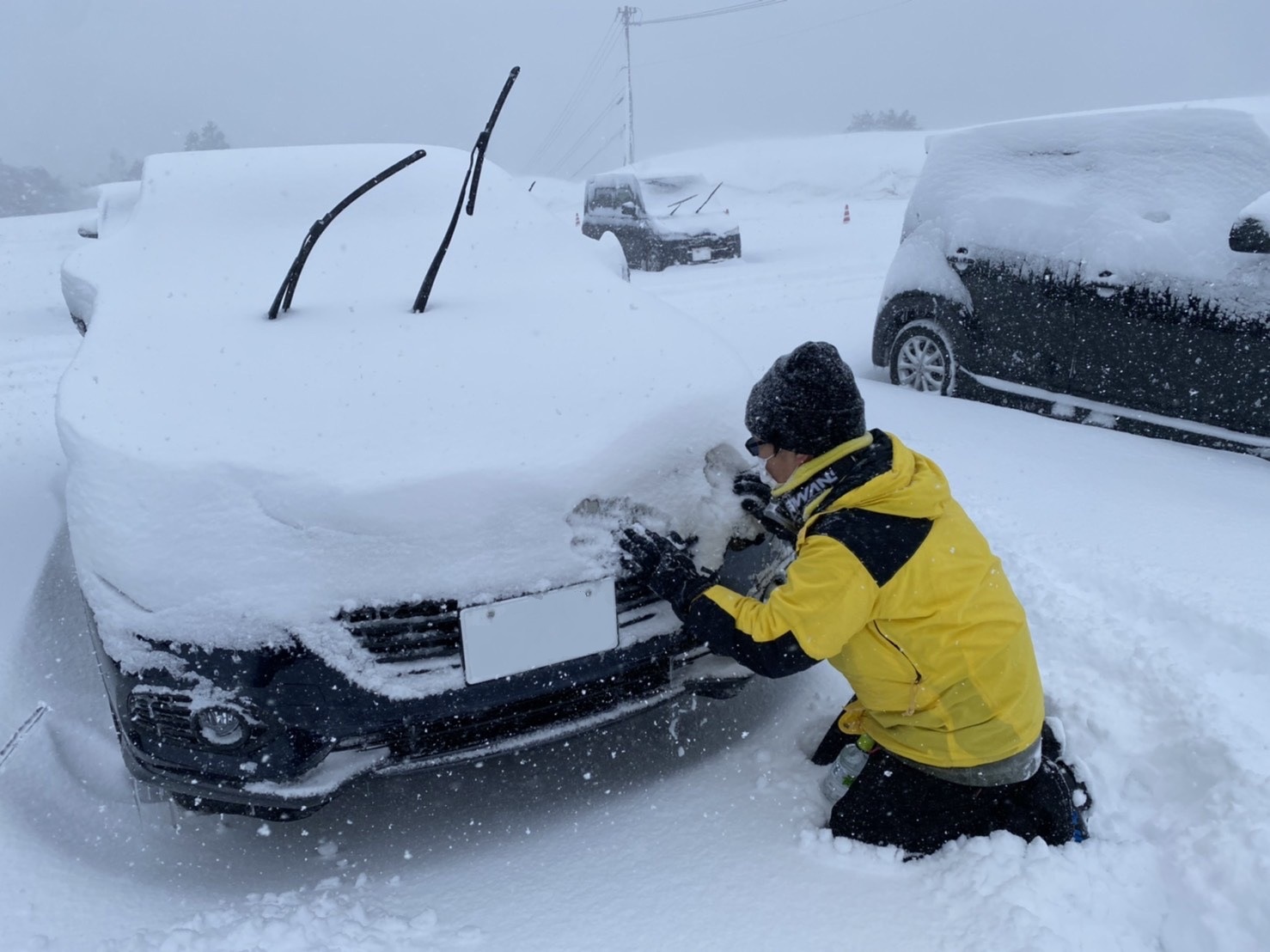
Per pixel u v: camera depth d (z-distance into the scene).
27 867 2.10
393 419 2.25
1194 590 2.95
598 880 2.04
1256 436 4.15
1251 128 4.41
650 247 12.59
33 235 18.47
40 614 3.12
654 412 2.29
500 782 2.47
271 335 2.79
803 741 2.47
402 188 3.89
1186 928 1.88
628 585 2.21
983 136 5.21
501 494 2.06
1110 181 4.66
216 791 2.00
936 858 2.02
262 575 1.98
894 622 1.91
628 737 2.61
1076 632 2.78
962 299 5.01
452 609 2.04
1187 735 2.32
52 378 6.76
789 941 1.83
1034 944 1.74
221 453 2.13
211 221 3.66
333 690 1.97
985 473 3.99
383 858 2.21
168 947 1.83
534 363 2.54
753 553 2.41
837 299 8.57
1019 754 1.98
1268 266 4.05
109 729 2.66
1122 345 4.46
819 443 1.96
